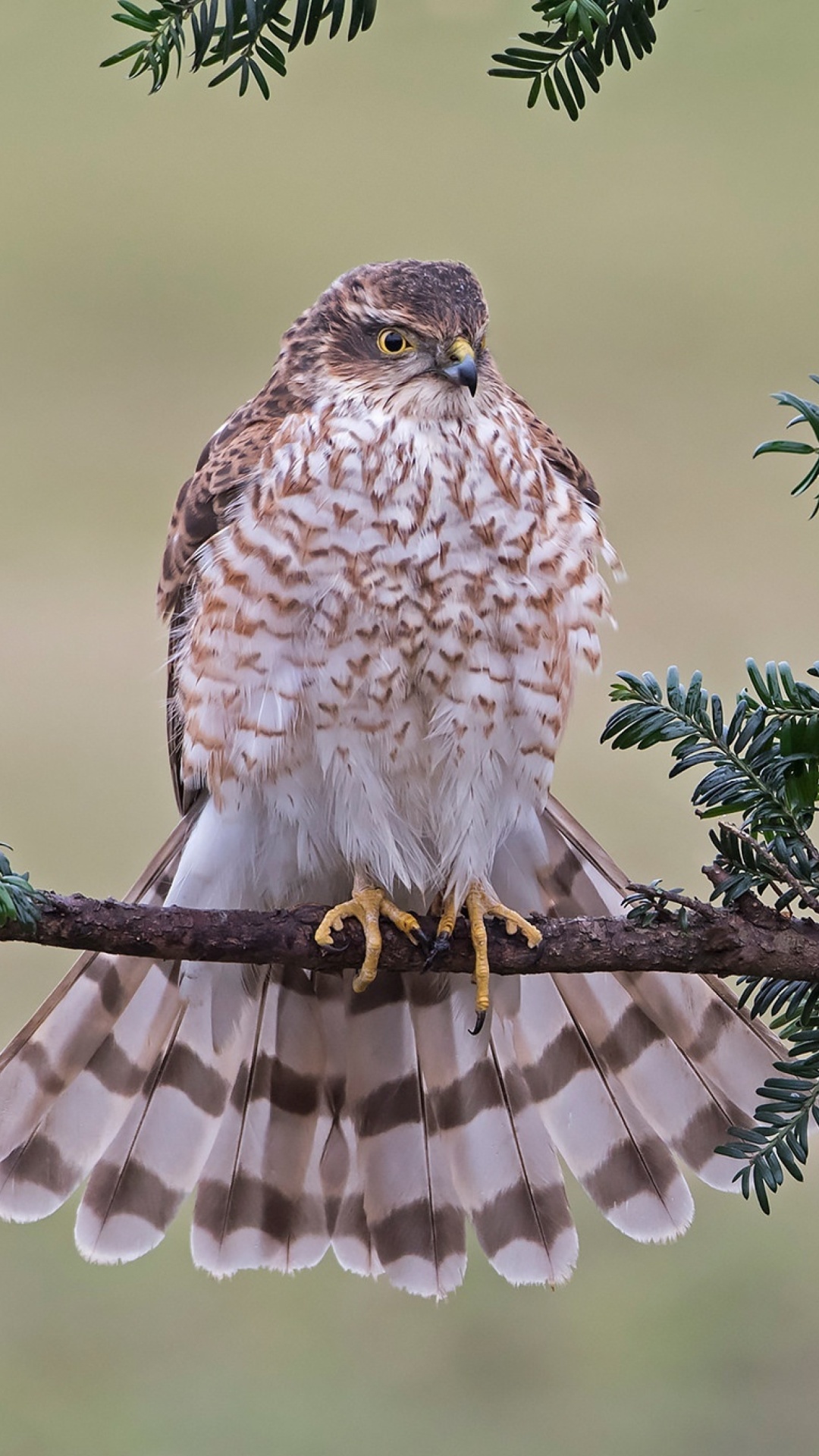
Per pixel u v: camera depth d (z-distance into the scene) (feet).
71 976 25.53
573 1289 38.14
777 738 18.10
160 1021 25.84
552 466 26.68
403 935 24.71
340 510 24.89
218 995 26.03
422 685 25.29
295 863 26.37
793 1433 35.04
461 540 25.02
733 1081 24.86
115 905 19.52
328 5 16.89
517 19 45.21
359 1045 26.45
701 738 18.37
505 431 25.62
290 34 17.03
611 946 19.04
